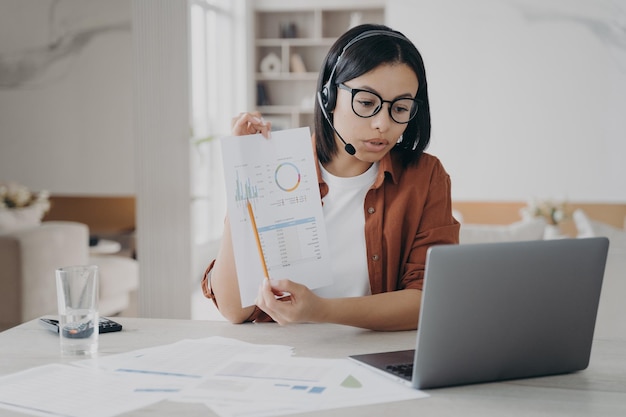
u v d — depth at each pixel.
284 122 8.17
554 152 6.36
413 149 1.73
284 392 1.17
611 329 3.00
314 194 1.53
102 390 1.18
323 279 1.53
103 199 6.07
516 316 1.20
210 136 6.57
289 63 8.19
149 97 3.41
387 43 1.54
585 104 6.30
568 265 1.22
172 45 3.38
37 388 1.19
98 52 5.47
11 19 5.51
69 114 5.52
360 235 1.72
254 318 1.68
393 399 1.14
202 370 1.27
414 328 1.58
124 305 4.97
